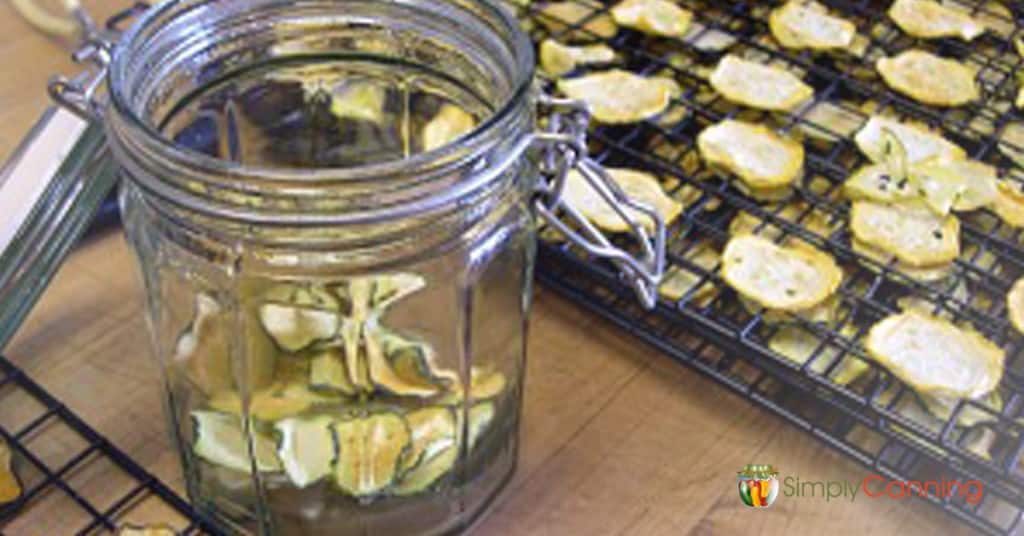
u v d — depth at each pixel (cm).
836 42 78
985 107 75
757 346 56
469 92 48
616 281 59
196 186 40
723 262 61
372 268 43
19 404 57
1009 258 65
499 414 51
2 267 52
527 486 55
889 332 57
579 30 81
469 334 47
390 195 39
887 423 56
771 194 68
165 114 47
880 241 64
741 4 84
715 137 69
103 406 58
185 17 46
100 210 65
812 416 57
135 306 62
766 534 53
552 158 46
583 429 57
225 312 45
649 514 54
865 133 70
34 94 73
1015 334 61
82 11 75
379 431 48
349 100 51
